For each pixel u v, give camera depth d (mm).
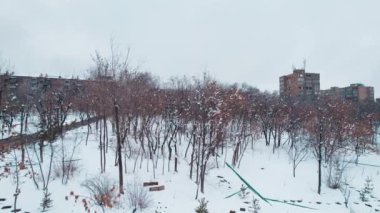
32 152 19250
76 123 27031
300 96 40594
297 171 23609
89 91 25078
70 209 13641
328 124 24797
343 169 22938
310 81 57781
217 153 23000
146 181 17750
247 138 27641
